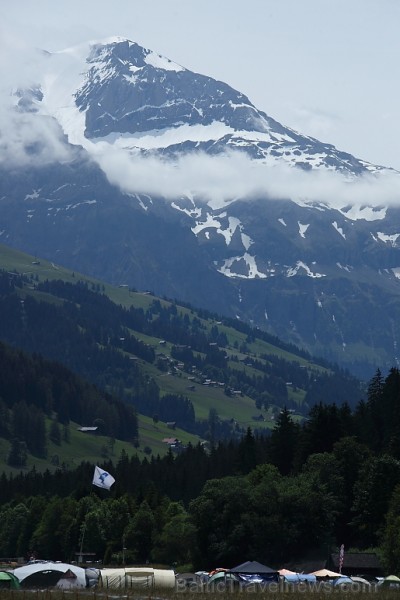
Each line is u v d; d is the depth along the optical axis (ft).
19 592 622.13
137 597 602.03
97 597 598.75
